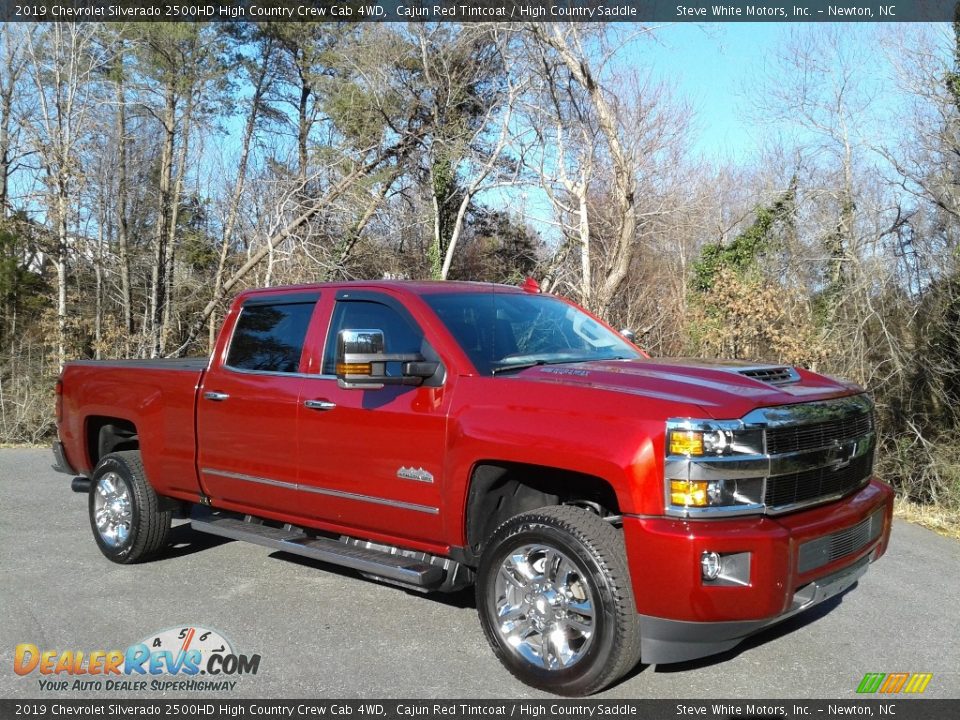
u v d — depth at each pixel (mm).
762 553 3605
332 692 4039
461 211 22859
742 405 3744
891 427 14203
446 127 22828
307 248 22219
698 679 4180
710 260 18234
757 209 18031
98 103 24578
